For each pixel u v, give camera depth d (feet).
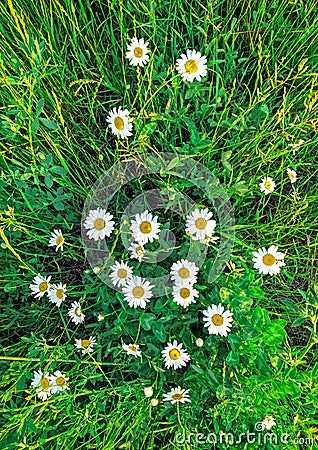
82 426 2.04
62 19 2.21
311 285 2.25
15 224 2.11
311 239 2.50
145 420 2.28
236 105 2.31
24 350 2.37
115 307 2.42
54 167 2.12
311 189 2.51
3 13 2.12
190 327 2.37
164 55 2.41
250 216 2.56
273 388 1.95
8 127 2.02
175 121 2.26
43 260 2.55
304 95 2.31
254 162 2.30
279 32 2.46
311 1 2.32
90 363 2.15
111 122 2.08
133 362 2.35
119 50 2.55
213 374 2.02
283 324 1.95
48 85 2.40
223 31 2.50
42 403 1.93
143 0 2.31
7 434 2.03
